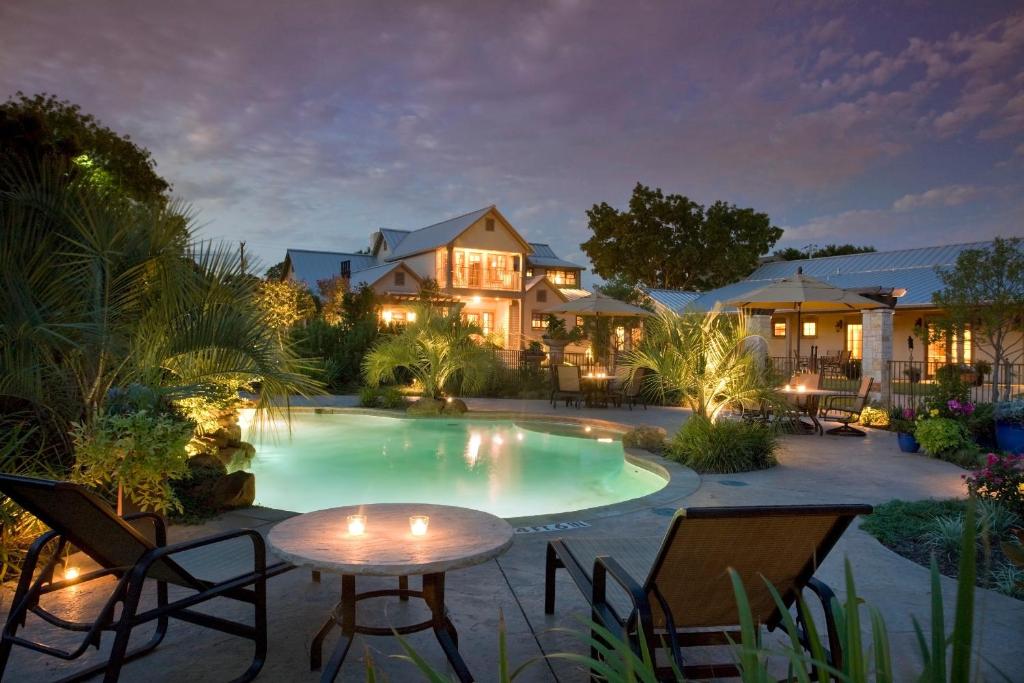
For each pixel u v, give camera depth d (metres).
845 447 10.23
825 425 12.65
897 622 3.63
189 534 5.25
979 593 4.07
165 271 5.49
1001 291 13.64
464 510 3.62
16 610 2.72
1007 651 3.26
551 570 3.67
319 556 2.72
